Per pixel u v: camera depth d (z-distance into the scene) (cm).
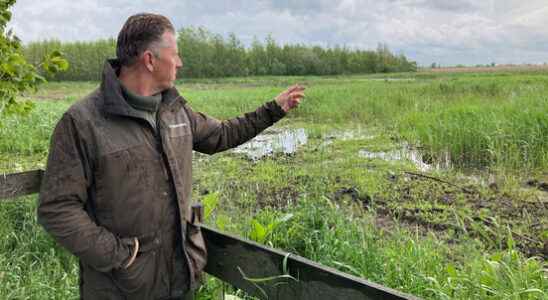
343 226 416
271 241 398
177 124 204
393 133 1024
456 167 747
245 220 469
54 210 177
